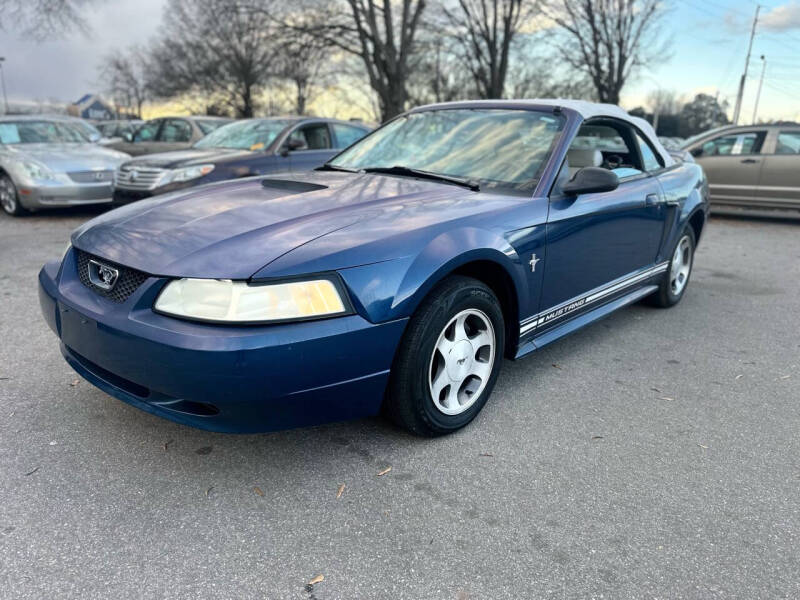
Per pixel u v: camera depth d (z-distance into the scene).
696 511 2.12
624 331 4.09
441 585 1.75
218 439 2.52
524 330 2.88
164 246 2.19
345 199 2.65
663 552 1.90
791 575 1.81
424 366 2.33
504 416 2.80
